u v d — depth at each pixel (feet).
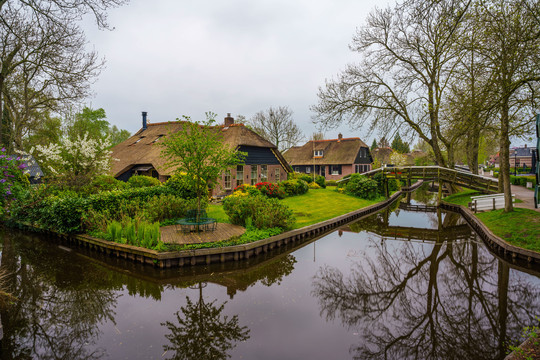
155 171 72.64
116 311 22.35
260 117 155.02
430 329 20.34
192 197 48.96
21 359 16.61
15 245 40.09
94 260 33.96
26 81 59.57
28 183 54.85
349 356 17.04
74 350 17.38
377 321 21.40
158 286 27.07
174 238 34.76
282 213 41.01
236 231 38.27
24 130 81.41
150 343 18.16
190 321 20.92
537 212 42.70
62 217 38.70
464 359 16.87
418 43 65.62
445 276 30.35
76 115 115.75
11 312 22.25
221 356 16.85
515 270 31.27
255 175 78.48
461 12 21.09
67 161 56.29
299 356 16.98
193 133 34.65
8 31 35.09
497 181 66.69
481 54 34.58
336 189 91.56
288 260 35.01
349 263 34.22
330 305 23.80
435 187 137.69
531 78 25.79
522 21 31.60
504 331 19.88
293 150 157.58
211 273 30.40
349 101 76.28
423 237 46.93
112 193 41.14
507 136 42.88
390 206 79.97
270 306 23.39
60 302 23.88
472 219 52.11
